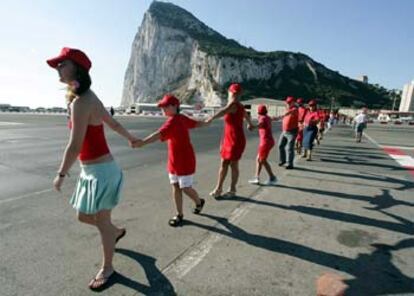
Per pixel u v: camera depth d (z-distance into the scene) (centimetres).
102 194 251
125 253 317
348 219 425
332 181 645
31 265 289
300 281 272
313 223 409
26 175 664
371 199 519
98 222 262
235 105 475
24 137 1462
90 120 239
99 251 319
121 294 250
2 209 445
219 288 260
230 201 498
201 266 295
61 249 322
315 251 330
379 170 776
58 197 507
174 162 386
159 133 357
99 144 249
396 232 383
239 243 346
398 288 264
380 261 310
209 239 355
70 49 227
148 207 461
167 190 556
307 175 704
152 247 332
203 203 432
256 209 461
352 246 343
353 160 936
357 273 287
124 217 418
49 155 932
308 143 909
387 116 9081
